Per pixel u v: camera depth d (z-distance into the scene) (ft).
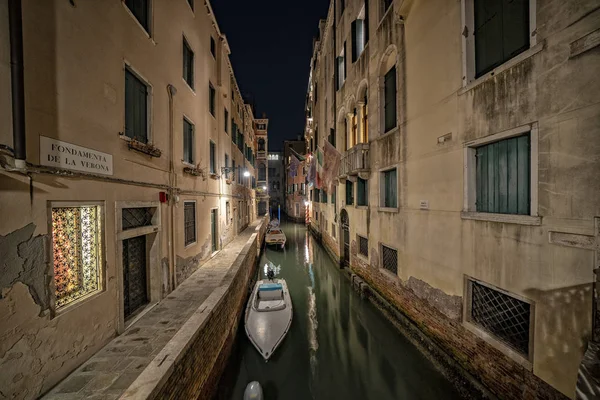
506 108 14.87
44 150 11.21
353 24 39.70
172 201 23.40
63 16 12.26
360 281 35.19
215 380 18.28
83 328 13.38
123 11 16.85
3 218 9.69
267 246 72.02
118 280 16.20
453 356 18.97
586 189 11.31
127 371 12.80
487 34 16.80
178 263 24.93
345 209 44.70
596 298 10.80
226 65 46.26
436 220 20.81
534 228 13.38
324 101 61.62
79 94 13.17
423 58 22.33
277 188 178.70
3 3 9.55
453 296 19.03
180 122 25.91
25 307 10.46
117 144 16.14
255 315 26.04
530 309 13.67
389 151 28.27
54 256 12.33
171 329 16.94
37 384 10.89
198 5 31.27
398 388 20.16
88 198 13.79
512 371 14.64
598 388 10.17
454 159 18.81
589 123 11.21
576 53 11.59
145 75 19.51
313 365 22.97
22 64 9.98
